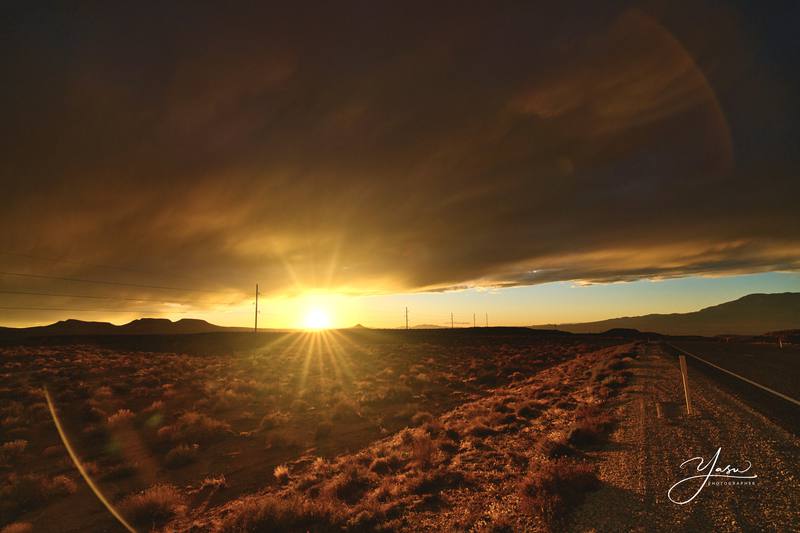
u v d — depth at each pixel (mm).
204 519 11031
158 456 16750
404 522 9031
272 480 13938
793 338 91312
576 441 12430
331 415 22734
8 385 30141
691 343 76500
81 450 17547
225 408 24984
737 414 14422
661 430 12859
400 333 125562
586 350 64438
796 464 9336
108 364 43562
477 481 10984
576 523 7344
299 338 91625
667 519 7141
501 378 37094
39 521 11336
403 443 16391
